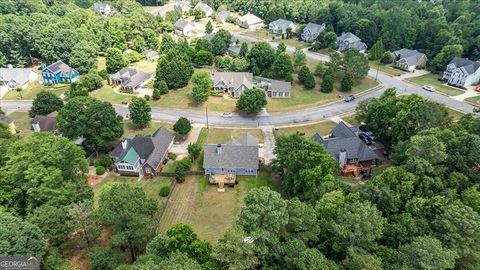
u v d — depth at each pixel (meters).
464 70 104.31
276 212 38.84
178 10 191.88
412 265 35.50
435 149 50.34
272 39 157.25
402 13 132.50
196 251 41.66
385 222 42.91
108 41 134.75
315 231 41.53
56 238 44.38
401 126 68.56
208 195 63.22
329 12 159.25
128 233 45.03
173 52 109.31
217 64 122.00
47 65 123.69
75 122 71.25
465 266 37.97
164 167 71.25
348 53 113.25
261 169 70.06
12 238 40.56
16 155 52.69
